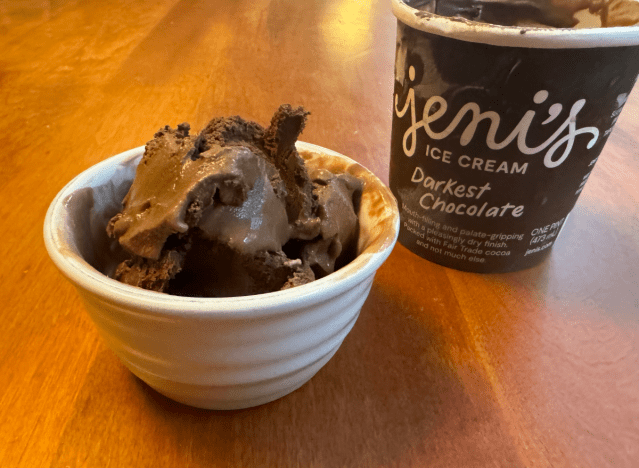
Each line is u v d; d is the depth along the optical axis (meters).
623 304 0.19
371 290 0.19
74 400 0.14
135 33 0.46
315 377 0.16
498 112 0.17
